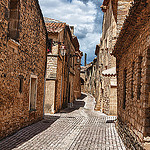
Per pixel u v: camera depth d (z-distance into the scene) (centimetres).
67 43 2144
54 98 1614
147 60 437
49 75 1600
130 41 619
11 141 690
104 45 1938
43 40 1260
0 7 661
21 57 880
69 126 1066
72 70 2725
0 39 668
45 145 677
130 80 634
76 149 642
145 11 407
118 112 955
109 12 1680
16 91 830
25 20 920
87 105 2605
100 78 2092
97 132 920
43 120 1235
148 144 423
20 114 884
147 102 438
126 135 661
